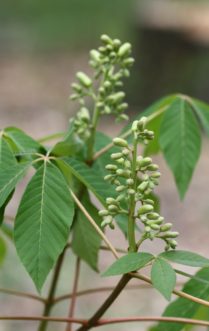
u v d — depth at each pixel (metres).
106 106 2.59
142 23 16.73
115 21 26.23
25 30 25.28
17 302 7.22
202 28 16.59
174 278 1.77
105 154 2.62
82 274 7.53
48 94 18.59
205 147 12.91
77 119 2.62
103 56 2.61
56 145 2.20
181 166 2.67
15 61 22.14
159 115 2.84
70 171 2.30
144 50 16.69
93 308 7.29
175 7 18.14
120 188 2.00
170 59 16.38
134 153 1.99
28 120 15.98
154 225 1.95
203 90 16.02
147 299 7.64
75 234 2.57
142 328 6.98
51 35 25.05
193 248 9.55
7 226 2.86
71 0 27.12
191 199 11.15
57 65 22.08
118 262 1.83
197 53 16.14
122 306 7.43
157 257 1.85
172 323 2.33
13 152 2.30
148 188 1.98
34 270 1.90
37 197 1.98
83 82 2.63
